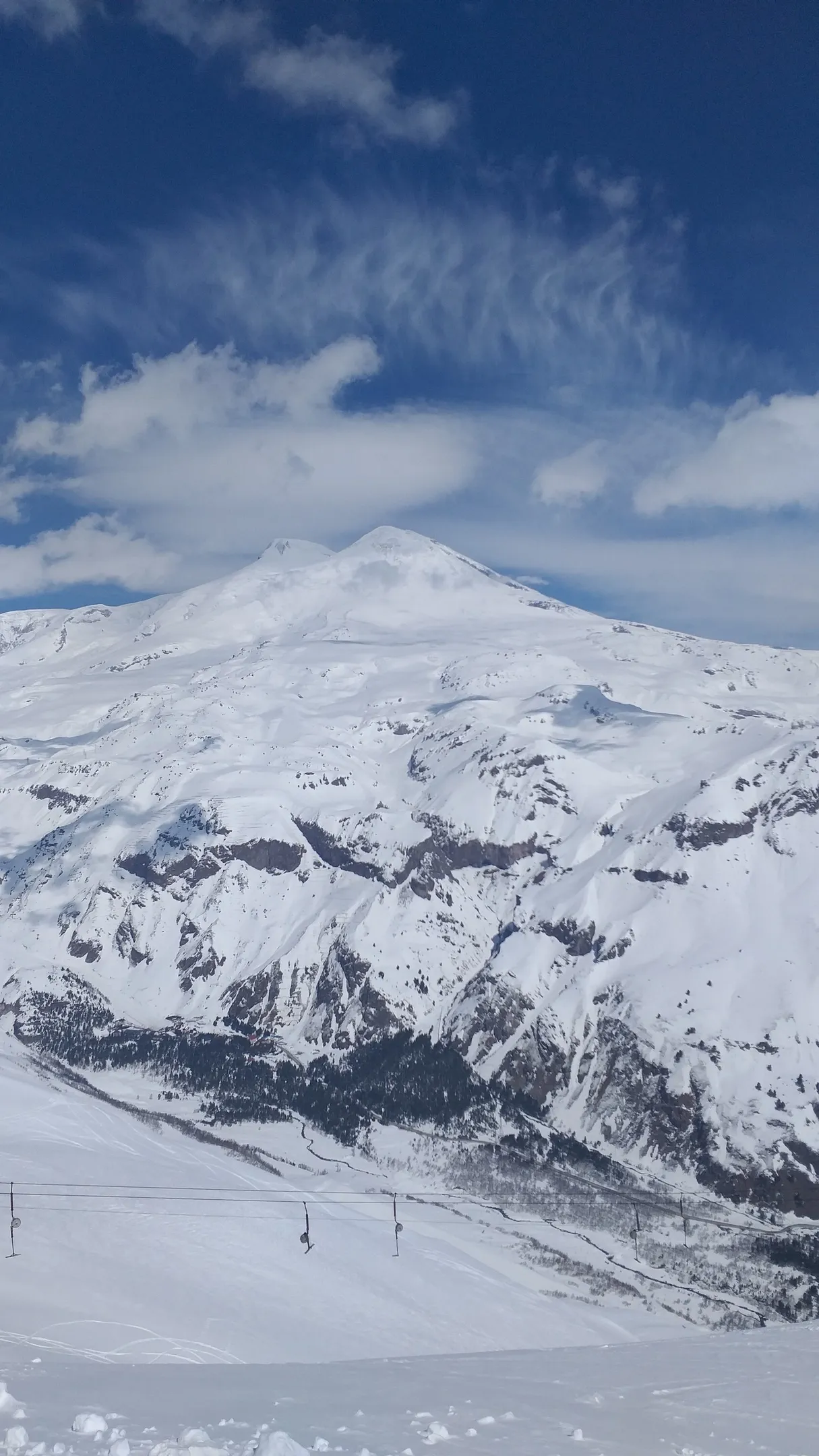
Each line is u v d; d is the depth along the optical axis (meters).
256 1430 38.38
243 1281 143.50
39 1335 103.06
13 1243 132.25
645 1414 45.06
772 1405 47.88
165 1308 123.44
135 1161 185.50
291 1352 120.81
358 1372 60.16
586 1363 64.56
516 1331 164.50
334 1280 157.50
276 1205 180.50
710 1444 39.69
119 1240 144.62
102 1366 63.66
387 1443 37.06
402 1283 167.12
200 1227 158.50
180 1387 51.50
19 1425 36.03
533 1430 40.53
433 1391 50.97
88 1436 35.22
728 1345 73.19
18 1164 167.00
